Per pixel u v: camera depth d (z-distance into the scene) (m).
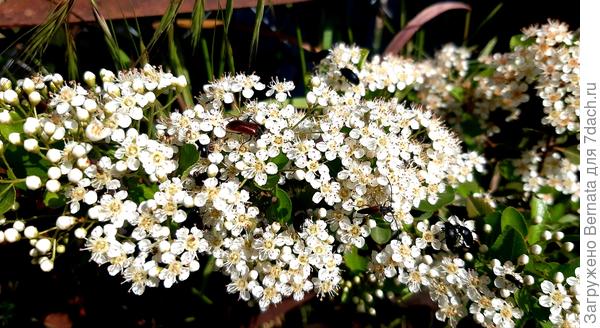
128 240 0.13
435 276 0.14
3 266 0.20
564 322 0.13
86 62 0.22
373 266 0.15
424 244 0.14
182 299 0.21
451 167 0.16
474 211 0.17
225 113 0.16
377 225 0.14
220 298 0.21
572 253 0.16
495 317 0.13
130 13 0.18
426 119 0.15
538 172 0.20
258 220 0.14
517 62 0.19
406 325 0.21
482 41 0.27
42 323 0.20
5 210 0.12
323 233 0.13
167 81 0.14
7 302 0.20
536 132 0.20
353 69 0.17
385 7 0.28
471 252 0.15
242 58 0.23
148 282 0.13
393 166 0.14
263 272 0.13
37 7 0.17
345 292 0.18
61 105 0.12
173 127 0.14
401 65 0.19
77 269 0.20
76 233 0.12
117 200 0.12
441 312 0.14
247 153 0.13
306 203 0.15
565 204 0.19
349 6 0.26
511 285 0.14
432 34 0.29
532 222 0.17
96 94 0.14
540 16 0.26
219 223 0.13
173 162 0.13
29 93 0.13
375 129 0.14
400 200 0.14
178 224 0.13
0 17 0.17
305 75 0.19
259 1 0.17
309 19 0.25
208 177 0.13
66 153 0.12
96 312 0.20
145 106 0.14
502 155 0.21
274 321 0.21
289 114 0.14
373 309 0.17
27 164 0.13
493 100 0.20
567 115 0.17
